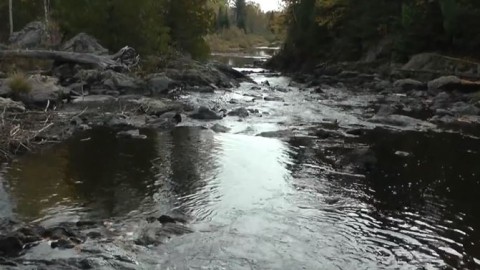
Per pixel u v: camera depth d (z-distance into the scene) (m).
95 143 14.89
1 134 13.65
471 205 10.17
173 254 7.67
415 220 9.35
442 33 37.41
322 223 9.13
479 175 12.30
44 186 10.79
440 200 10.47
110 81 26.16
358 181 11.77
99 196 10.30
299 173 12.38
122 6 33.69
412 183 11.62
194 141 15.59
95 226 8.64
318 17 51.47
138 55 32.34
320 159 13.75
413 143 15.95
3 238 7.49
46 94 20.64
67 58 28.17
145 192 10.66
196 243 8.09
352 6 48.50
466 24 33.66
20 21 45.66
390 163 13.42
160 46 36.78
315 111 22.62
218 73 37.31
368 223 9.18
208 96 27.45
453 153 14.61
